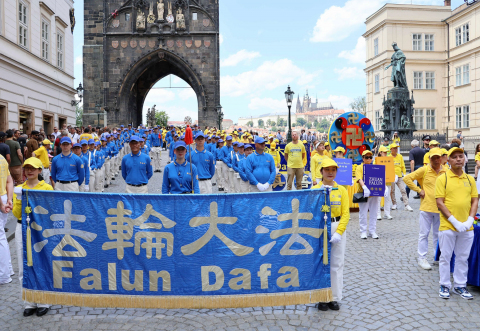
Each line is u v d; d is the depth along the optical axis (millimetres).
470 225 5941
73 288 5535
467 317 5348
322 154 11727
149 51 43344
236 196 5469
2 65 20594
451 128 44844
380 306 5703
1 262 6746
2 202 6828
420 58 45406
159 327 5129
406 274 7043
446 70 45562
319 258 5520
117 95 43312
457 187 6020
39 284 5543
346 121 13477
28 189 5578
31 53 24172
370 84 50250
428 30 45562
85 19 45531
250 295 5469
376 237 9594
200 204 5465
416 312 5500
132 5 43344
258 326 5133
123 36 43438
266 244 5484
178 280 5469
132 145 9523
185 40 43688
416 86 45625
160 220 5480
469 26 41219
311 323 5203
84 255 5531
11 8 21828
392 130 30672
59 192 5543
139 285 5477
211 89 43875
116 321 5316
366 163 9766
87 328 5113
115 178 21016
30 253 5527
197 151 10539
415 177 7445
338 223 5582
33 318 5441
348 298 6008
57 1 29500
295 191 5488
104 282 5512
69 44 32250
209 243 5473
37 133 17109
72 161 10242
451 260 6922
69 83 31844
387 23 45125
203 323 5234
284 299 5473
